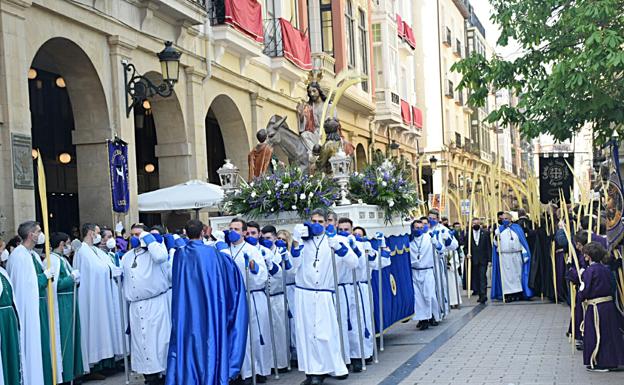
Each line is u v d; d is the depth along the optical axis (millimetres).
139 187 19906
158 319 10602
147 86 15484
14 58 12398
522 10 14883
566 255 17312
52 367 9820
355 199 12812
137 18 16312
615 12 12992
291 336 11789
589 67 12727
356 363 10891
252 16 21344
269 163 14625
